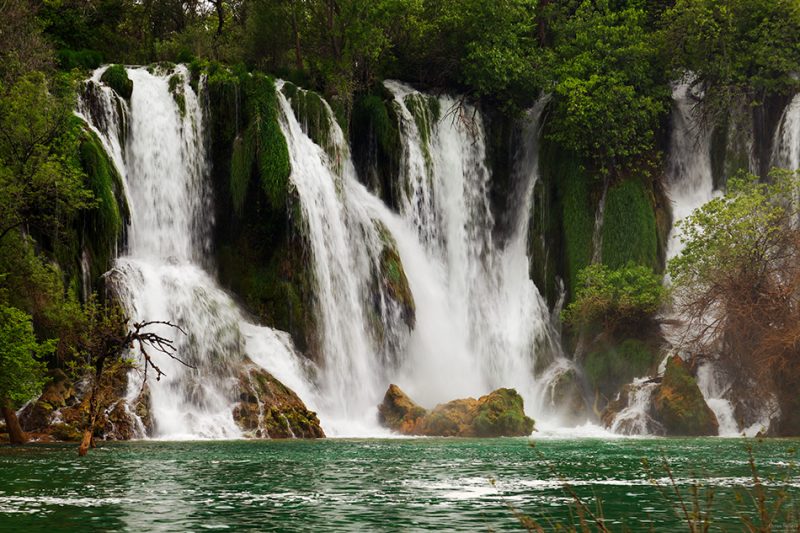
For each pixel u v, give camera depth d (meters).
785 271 45.50
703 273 47.38
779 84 60.66
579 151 59.03
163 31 71.06
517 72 60.88
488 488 21.25
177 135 51.94
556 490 21.05
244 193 50.97
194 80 53.34
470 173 61.22
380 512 17.78
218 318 46.09
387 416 46.09
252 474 24.20
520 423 43.22
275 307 49.84
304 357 49.00
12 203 38.16
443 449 33.41
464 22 62.53
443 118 61.19
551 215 59.69
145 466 26.25
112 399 39.84
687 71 64.06
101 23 65.50
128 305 44.31
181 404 42.78
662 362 50.31
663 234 58.81
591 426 49.66
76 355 37.38
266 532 15.59
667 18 62.75
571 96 58.50
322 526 16.19
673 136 62.78
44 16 59.56
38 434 37.19
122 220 47.91
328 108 56.25
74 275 43.81
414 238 58.03
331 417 47.59
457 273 59.22
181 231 51.28
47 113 40.34
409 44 63.81
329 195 52.94
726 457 29.77
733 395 45.81
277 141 51.28
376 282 53.25
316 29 62.97
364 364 51.47
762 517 11.21
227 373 44.53
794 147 59.47
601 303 52.94
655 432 44.72
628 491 20.89
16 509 17.97
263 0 62.97
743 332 45.16
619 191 57.84
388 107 59.19
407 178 58.53
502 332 57.72
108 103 49.75
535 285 58.75
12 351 32.59
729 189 52.56
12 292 37.50
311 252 50.56
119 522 16.52
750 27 62.34
